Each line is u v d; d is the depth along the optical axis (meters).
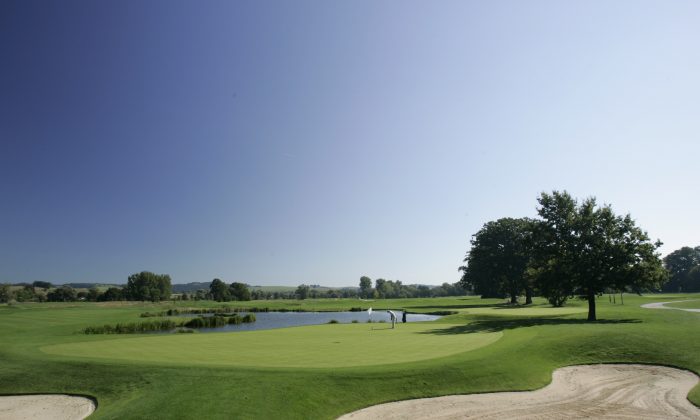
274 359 20.98
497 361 20.41
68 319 47.97
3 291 108.00
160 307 86.94
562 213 48.41
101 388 16.98
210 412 13.95
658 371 20.77
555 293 49.34
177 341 28.61
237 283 137.00
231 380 16.66
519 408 15.47
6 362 20.22
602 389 18.02
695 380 19.45
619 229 45.34
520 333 28.83
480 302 100.88
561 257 47.50
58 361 19.81
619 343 24.75
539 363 21.14
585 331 28.08
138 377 17.47
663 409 15.61
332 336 31.75
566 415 14.83
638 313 44.88
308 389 16.02
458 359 20.42
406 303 105.56
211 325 54.81
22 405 15.91
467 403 15.87
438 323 45.19
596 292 44.22
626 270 42.81
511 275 89.94
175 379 16.91
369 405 15.50
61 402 16.12
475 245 98.06
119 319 50.38
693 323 34.19
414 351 23.56
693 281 145.75
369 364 19.58
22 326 39.31
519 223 91.69
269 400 14.98
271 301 127.31
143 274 128.88
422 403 15.79
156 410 14.12
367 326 42.12
